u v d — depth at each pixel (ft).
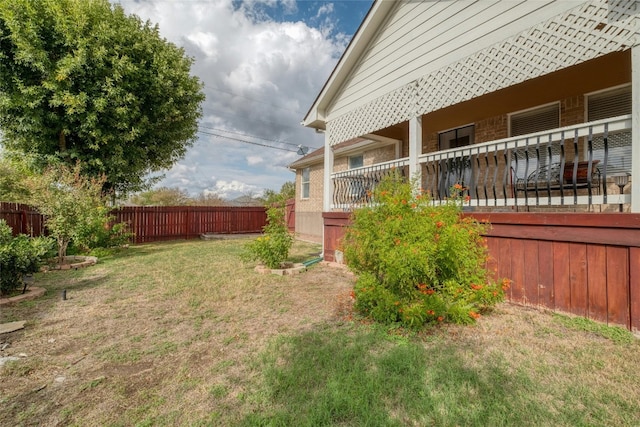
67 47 29.14
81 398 7.25
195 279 19.01
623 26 11.06
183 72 37.65
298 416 6.54
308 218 46.62
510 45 14.16
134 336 10.76
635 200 10.61
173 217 47.26
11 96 27.96
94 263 24.30
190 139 43.34
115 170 34.06
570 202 12.50
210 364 8.82
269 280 18.80
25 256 15.21
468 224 12.64
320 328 11.34
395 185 13.52
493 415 6.51
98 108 29.43
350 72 23.48
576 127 12.34
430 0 17.67
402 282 11.00
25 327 11.53
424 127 25.48
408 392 7.32
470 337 10.32
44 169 30.30
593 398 7.07
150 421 6.43
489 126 22.81
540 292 12.94
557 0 12.71
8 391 7.51
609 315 11.03
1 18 26.09
